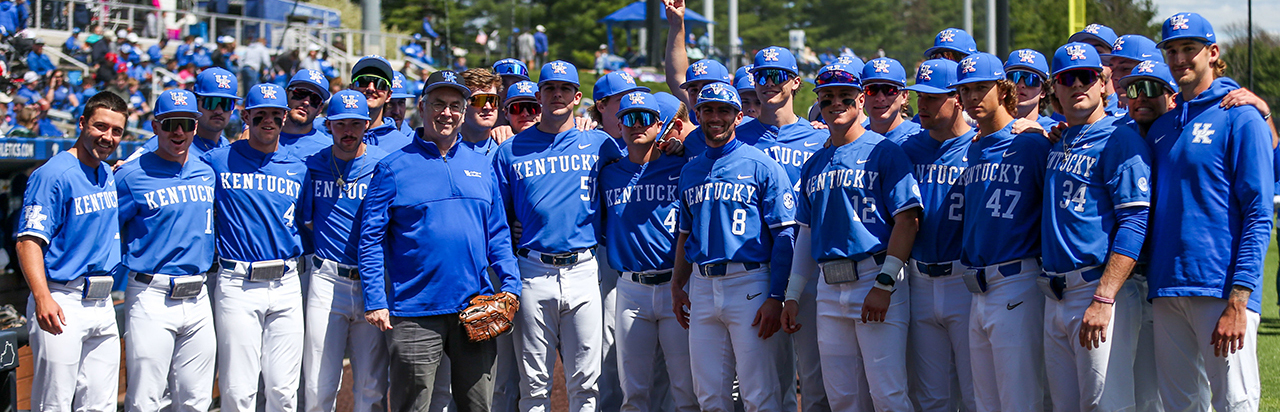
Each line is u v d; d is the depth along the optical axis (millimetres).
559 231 4730
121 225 4617
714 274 4402
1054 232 3695
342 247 4805
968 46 5684
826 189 4199
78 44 14797
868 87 4270
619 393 5230
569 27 41906
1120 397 3701
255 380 4746
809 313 4621
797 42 31234
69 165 4445
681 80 6012
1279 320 8516
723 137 4426
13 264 9336
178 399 4707
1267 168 3500
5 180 9656
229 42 16406
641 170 4738
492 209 4684
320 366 4820
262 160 4758
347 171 4824
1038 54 4602
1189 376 3756
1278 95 30906
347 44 20688
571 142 4844
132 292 4551
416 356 4480
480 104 4934
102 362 4578
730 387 4516
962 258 4004
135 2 17188
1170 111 3758
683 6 6020
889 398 4086
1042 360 3904
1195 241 3557
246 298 4684
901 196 4020
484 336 4406
